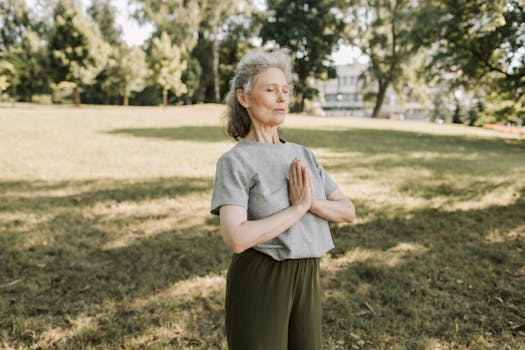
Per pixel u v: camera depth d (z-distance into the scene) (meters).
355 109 78.19
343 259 4.13
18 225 4.95
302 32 38.28
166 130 17.14
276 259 1.47
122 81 38.81
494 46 18.84
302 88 41.66
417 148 14.17
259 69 1.54
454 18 19.27
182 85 38.78
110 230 4.85
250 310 1.48
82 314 3.03
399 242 4.61
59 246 4.30
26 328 2.87
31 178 7.59
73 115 22.66
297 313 1.55
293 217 1.43
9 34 52.00
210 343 2.72
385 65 38.31
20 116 20.31
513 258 4.15
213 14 35.94
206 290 3.45
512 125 39.03
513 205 6.23
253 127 1.62
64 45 32.62
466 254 4.27
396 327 2.96
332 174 8.52
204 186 7.16
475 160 11.35
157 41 37.22
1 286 3.45
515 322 3.02
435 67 22.03
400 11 32.66
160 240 4.54
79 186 7.04
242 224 1.38
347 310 3.15
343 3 37.34
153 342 2.73
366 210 5.84
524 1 17.12
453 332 2.88
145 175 8.07
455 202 6.36
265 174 1.49
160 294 3.37
